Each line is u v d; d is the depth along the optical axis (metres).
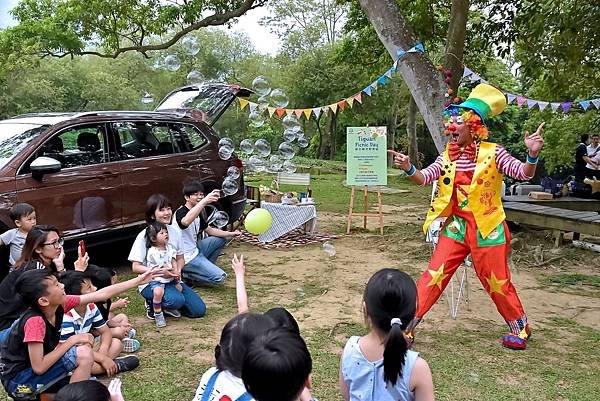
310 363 1.67
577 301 5.38
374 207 11.27
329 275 6.04
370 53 14.46
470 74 6.99
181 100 7.59
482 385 3.53
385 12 6.86
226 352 1.89
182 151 6.48
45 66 28.58
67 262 5.65
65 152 5.40
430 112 6.70
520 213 7.77
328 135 28.27
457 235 4.12
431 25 11.05
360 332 4.39
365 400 2.14
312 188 14.24
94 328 3.51
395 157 4.06
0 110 26.25
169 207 4.72
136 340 3.97
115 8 10.84
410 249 7.25
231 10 11.20
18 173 4.98
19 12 11.63
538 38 8.64
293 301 5.14
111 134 5.78
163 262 4.42
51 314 2.89
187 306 4.60
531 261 6.85
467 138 4.07
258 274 6.06
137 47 11.35
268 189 8.70
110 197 5.62
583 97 10.53
